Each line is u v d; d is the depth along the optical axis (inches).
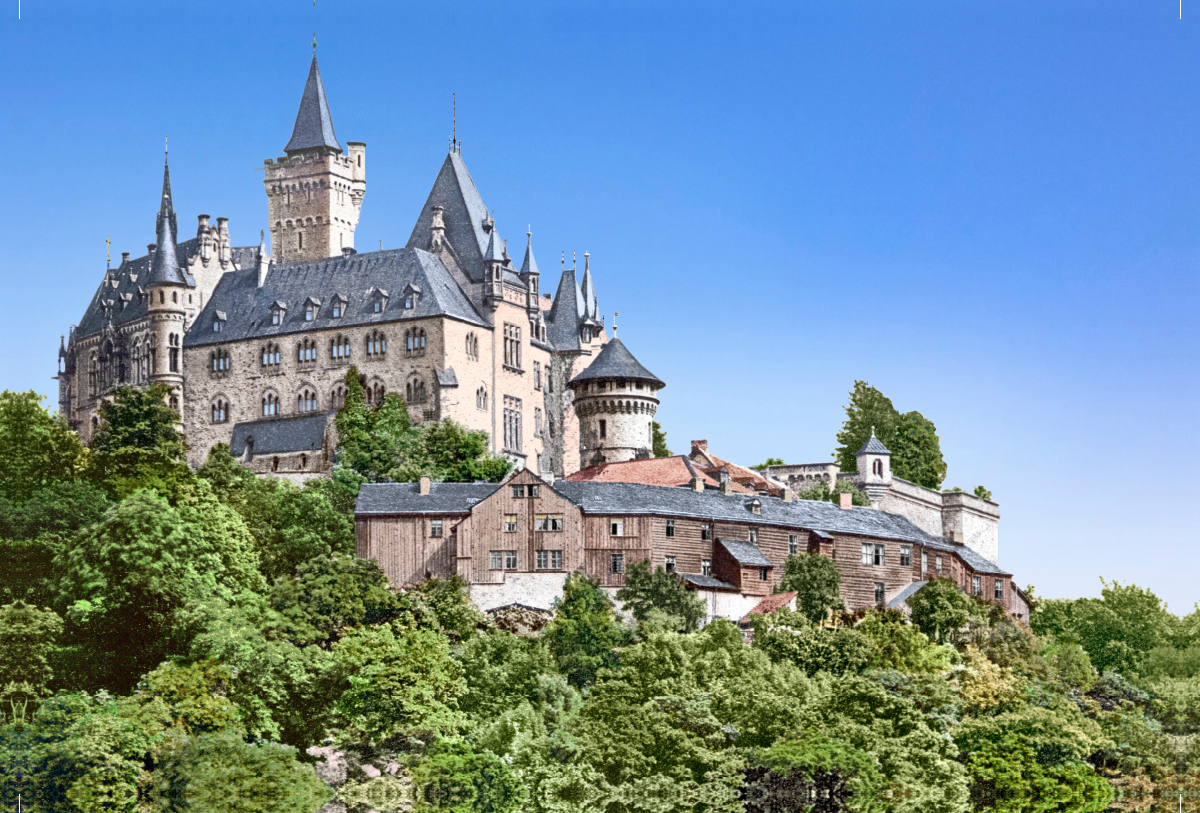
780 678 4365.2
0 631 4153.5
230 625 4256.9
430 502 5570.9
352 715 4163.4
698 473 6417.3
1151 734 4913.9
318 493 5964.6
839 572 5821.9
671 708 4133.9
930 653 4995.1
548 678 4436.5
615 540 5487.2
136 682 4330.7
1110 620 7101.4
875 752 4136.3
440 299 7593.5
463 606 5132.9
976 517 7386.8
